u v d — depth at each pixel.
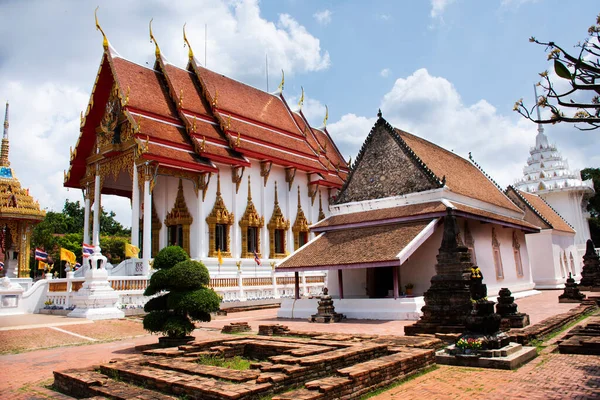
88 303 21.39
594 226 62.09
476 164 35.31
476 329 10.97
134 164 28.39
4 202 36.47
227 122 33.19
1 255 47.81
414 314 18.84
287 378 8.09
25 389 9.56
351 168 26.73
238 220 32.53
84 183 34.31
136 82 30.91
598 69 6.45
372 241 21.39
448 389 8.55
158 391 8.19
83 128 32.91
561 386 8.41
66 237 56.31
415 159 24.31
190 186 31.11
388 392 8.45
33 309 25.39
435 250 22.31
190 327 13.74
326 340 12.25
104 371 9.68
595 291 32.94
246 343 12.11
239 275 28.48
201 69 36.16
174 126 31.09
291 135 40.09
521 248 32.34
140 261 27.78
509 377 9.24
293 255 23.30
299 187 38.31
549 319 16.31
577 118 6.76
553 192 54.38
